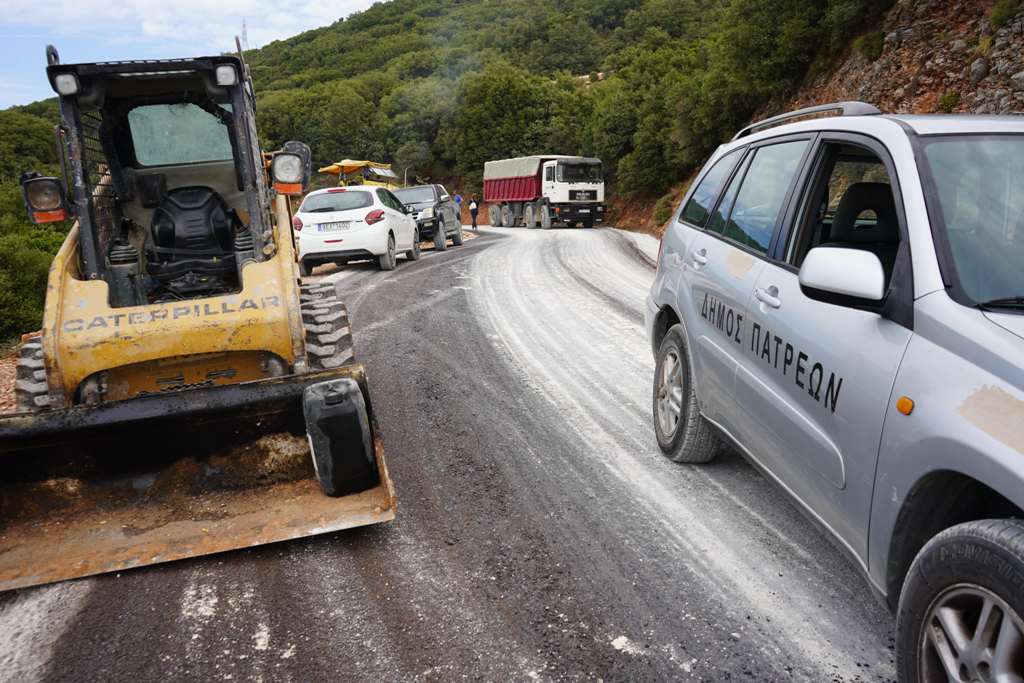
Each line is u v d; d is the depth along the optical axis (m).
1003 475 1.70
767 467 3.14
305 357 4.33
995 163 2.57
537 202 35.88
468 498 4.14
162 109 5.19
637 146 34.44
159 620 3.01
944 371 2.03
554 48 95.62
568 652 2.71
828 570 3.24
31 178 4.46
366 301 11.05
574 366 7.07
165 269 5.05
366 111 78.12
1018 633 1.62
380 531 3.76
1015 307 2.10
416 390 6.36
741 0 24.77
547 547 3.53
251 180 5.04
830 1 21.11
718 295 3.72
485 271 14.73
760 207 3.66
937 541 1.88
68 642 2.88
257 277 4.46
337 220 14.37
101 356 4.07
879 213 3.18
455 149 65.19
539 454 4.78
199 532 3.51
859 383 2.37
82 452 3.60
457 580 3.26
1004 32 14.66
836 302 2.38
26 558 3.37
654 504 3.96
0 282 9.77
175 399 3.62
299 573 3.37
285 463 3.85
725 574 3.22
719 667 2.58
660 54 41.44
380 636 2.85
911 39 17.53
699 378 3.99
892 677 2.50
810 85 22.11
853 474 2.38
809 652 2.65
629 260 16.89
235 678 2.63
